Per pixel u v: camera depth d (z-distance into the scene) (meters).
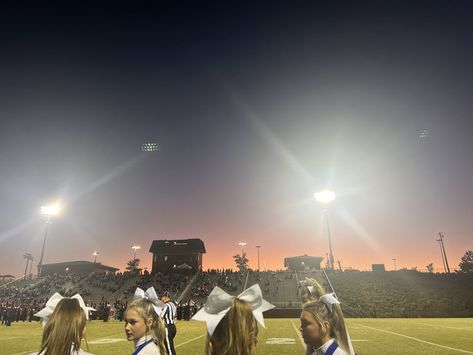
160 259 74.38
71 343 2.87
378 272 61.94
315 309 3.15
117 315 36.66
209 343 2.50
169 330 7.84
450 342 15.40
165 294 8.31
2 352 12.49
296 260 76.31
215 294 2.59
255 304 2.76
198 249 74.25
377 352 12.37
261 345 14.12
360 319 38.81
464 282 56.38
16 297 53.75
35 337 17.80
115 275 65.62
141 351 3.63
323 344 3.10
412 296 50.69
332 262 59.91
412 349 13.13
